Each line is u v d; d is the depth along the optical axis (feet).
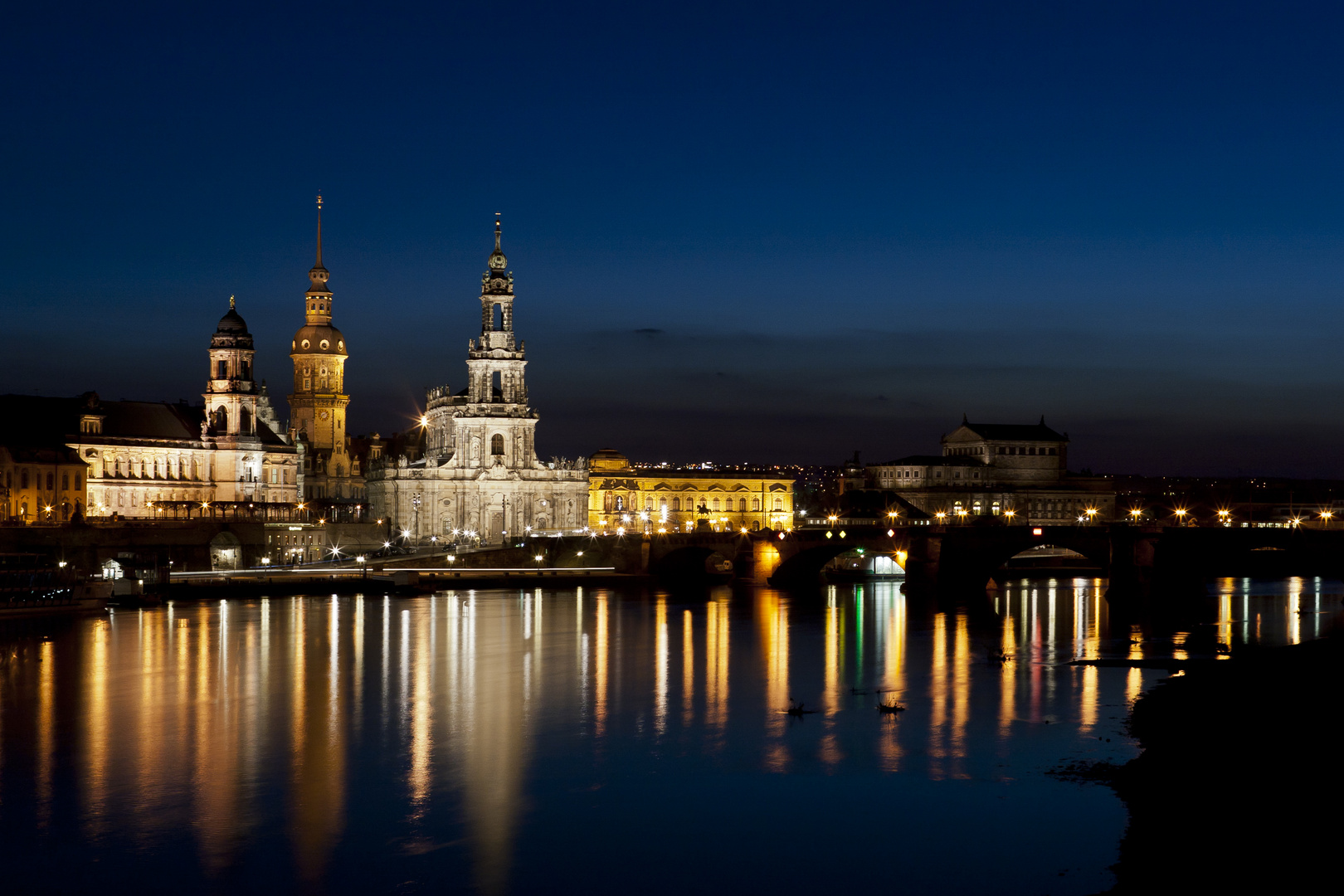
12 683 404.36
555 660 456.45
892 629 555.28
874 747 313.12
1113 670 424.87
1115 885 218.59
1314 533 651.25
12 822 258.57
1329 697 338.75
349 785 283.59
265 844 246.47
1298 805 250.57
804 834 249.34
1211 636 520.83
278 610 631.15
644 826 255.09
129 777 289.94
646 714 355.97
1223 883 213.87
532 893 223.51
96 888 226.17
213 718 351.25
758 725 340.39
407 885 227.20
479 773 292.81
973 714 351.05
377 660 454.81
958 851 237.86
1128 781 277.85
